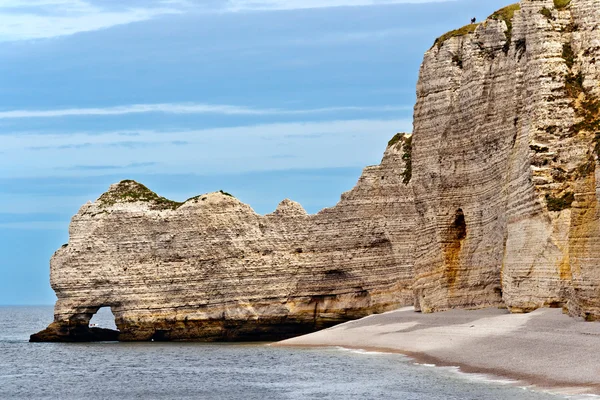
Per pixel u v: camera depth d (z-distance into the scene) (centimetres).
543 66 8856
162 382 8550
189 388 8012
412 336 9575
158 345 12594
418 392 6544
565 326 7544
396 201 12862
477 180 10200
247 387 7794
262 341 13125
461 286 10369
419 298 11075
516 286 8862
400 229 12800
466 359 7662
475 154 10225
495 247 9844
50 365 10462
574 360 6550
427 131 10956
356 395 6762
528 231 8719
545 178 8556
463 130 10406
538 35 8969
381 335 10250
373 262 13025
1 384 8856
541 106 8750
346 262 13112
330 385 7425
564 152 8588
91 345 12862
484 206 10062
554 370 6481
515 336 7788
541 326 7819
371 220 13025
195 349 11744
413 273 12181
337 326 11988
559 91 8756
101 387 8419
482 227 10112
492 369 7062
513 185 9056
